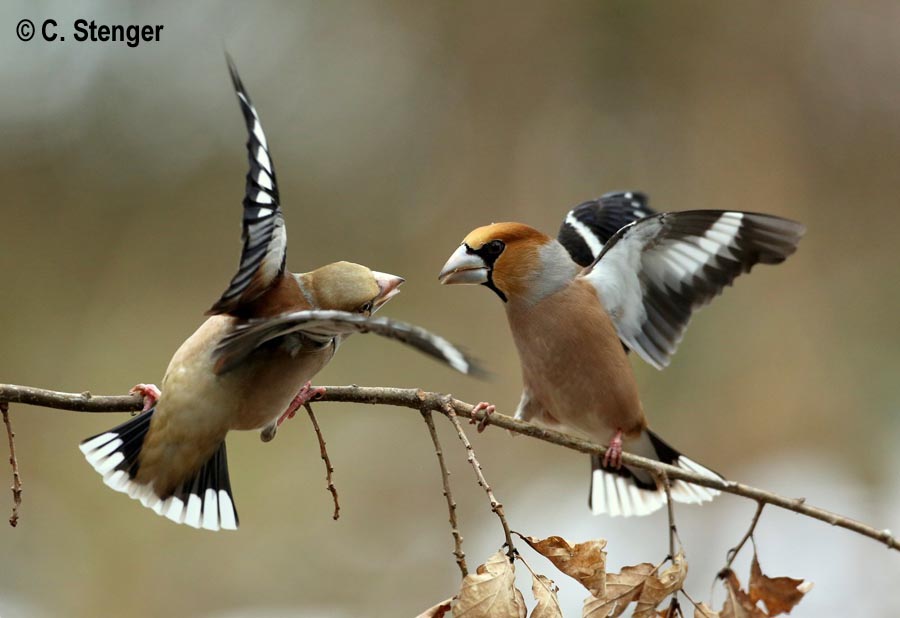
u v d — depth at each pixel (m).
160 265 16.75
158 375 15.95
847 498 13.60
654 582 5.61
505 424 6.30
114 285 16.53
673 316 7.28
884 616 11.48
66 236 16.53
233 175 17.34
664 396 14.98
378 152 18.25
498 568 5.23
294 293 5.50
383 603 13.05
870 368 15.66
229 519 5.48
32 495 13.33
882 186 17.84
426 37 18.52
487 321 16.53
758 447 14.87
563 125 18.03
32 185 16.61
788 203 17.56
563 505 13.53
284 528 13.65
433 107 18.41
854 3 17.83
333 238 17.88
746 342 15.62
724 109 17.80
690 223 7.11
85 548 12.94
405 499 14.15
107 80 17.06
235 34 17.84
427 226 17.98
